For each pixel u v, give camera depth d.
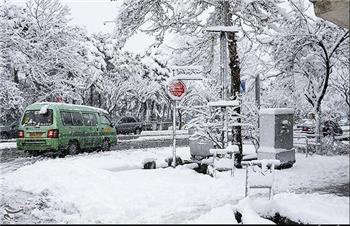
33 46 30.34
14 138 29.61
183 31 15.24
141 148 22.08
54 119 17.47
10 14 30.20
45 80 30.66
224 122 12.63
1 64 27.41
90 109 20.03
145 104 47.09
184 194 8.99
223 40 13.15
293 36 19.92
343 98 28.61
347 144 20.73
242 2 13.46
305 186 9.85
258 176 7.96
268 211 7.52
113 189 9.49
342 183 10.23
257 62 20.22
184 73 14.05
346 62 22.25
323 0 8.40
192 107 13.66
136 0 14.59
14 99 28.31
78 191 9.55
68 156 17.69
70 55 31.52
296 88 24.23
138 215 7.58
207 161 12.95
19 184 10.81
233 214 7.05
